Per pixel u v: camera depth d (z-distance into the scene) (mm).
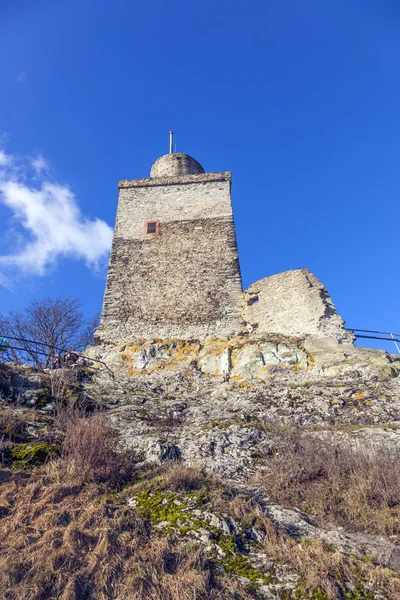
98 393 11680
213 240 18016
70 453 7305
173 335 15914
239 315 16125
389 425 8812
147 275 17406
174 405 10852
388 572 4617
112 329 16297
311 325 14203
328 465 6754
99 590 4355
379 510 5773
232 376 13117
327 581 4469
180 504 5875
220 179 19812
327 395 10656
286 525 5590
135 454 7781
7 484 6367
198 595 4301
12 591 4277
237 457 7676
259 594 4414
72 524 5254
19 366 12375
